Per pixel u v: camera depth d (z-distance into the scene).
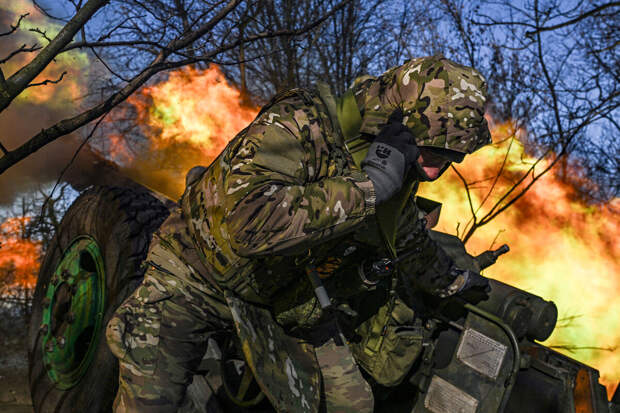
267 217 1.27
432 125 1.44
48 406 2.59
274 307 1.66
